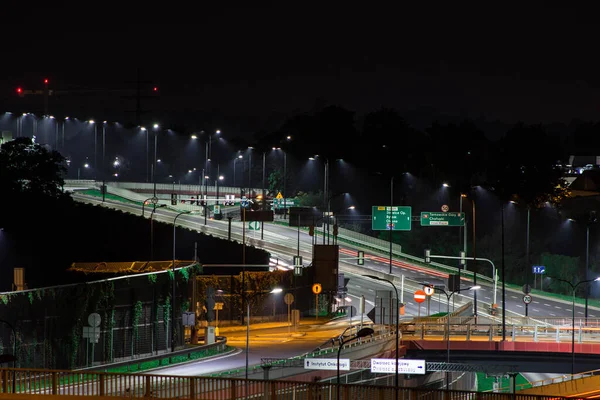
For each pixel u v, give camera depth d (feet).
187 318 432.25
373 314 458.09
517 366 475.31
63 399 216.95
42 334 350.64
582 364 490.49
